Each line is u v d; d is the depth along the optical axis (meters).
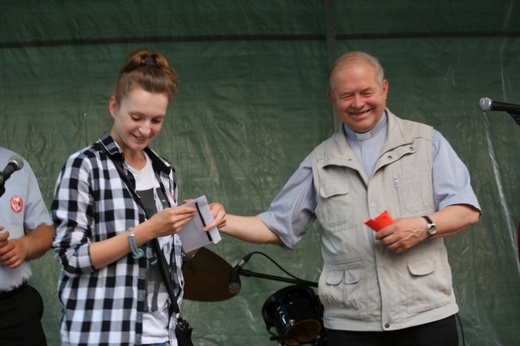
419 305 4.22
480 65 6.14
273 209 4.71
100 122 5.85
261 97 6.00
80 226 3.52
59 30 5.86
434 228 4.12
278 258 5.95
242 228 4.61
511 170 6.09
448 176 4.33
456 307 4.32
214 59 5.97
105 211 3.56
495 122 6.11
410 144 4.40
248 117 5.98
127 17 5.91
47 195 5.77
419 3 6.11
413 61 6.09
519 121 4.34
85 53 5.88
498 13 6.17
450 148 4.43
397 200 4.32
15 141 5.79
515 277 6.02
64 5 5.87
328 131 6.02
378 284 4.25
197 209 3.65
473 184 6.07
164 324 3.62
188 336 3.71
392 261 4.25
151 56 3.58
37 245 4.71
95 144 3.65
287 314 4.99
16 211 4.74
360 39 6.05
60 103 5.84
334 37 6.00
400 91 6.06
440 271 4.28
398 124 4.46
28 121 5.81
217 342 5.84
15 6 5.84
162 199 3.75
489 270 6.01
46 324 5.74
